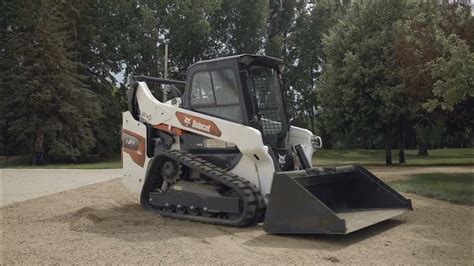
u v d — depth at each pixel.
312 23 50.78
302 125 51.94
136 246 7.11
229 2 48.12
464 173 20.69
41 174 22.17
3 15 40.88
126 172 10.79
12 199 12.95
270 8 53.84
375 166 27.59
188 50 47.66
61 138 37.34
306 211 7.41
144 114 10.56
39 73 36.28
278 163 9.01
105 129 43.75
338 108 29.41
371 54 27.84
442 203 11.45
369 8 28.92
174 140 10.10
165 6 45.62
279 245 7.17
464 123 19.70
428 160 34.72
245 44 49.12
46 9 36.84
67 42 38.66
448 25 15.95
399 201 9.17
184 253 6.70
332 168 8.83
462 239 7.54
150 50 44.75
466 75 11.75
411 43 16.83
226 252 6.78
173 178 9.58
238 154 9.02
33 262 6.32
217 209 8.71
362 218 8.32
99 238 7.71
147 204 10.19
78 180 18.61
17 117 37.16
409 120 28.02
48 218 9.80
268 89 9.63
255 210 8.30
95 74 45.00
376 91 26.89
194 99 9.74
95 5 44.75
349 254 6.62
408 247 7.03
